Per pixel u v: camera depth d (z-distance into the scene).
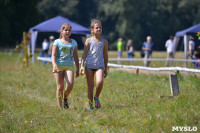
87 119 19.56
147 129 16.50
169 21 187.62
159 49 180.62
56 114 20.84
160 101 22.48
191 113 18.12
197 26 63.00
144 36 185.88
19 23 164.88
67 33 22.03
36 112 21.83
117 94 26.19
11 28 166.12
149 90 27.02
